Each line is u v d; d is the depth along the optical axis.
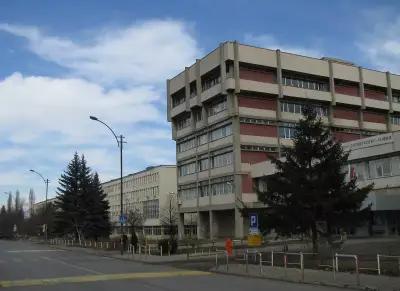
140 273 23.95
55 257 40.16
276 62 75.69
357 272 16.62
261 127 74.81
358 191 26.48
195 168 84.12
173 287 17.33
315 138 27.23
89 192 78.75
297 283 18.16
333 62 81.38
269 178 27.89
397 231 49.50
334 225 26.78
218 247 47.94
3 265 30.50
